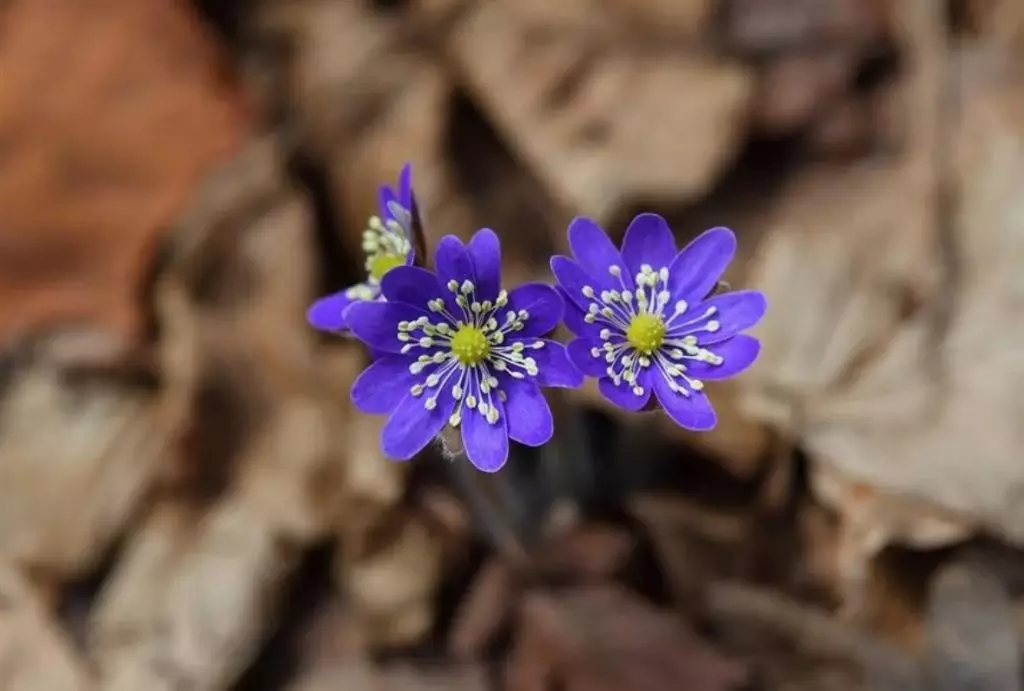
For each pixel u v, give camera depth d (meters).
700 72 0.30
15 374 0.29
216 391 0.29
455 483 0.28
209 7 0.33
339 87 0.31
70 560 0.28
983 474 0.26
